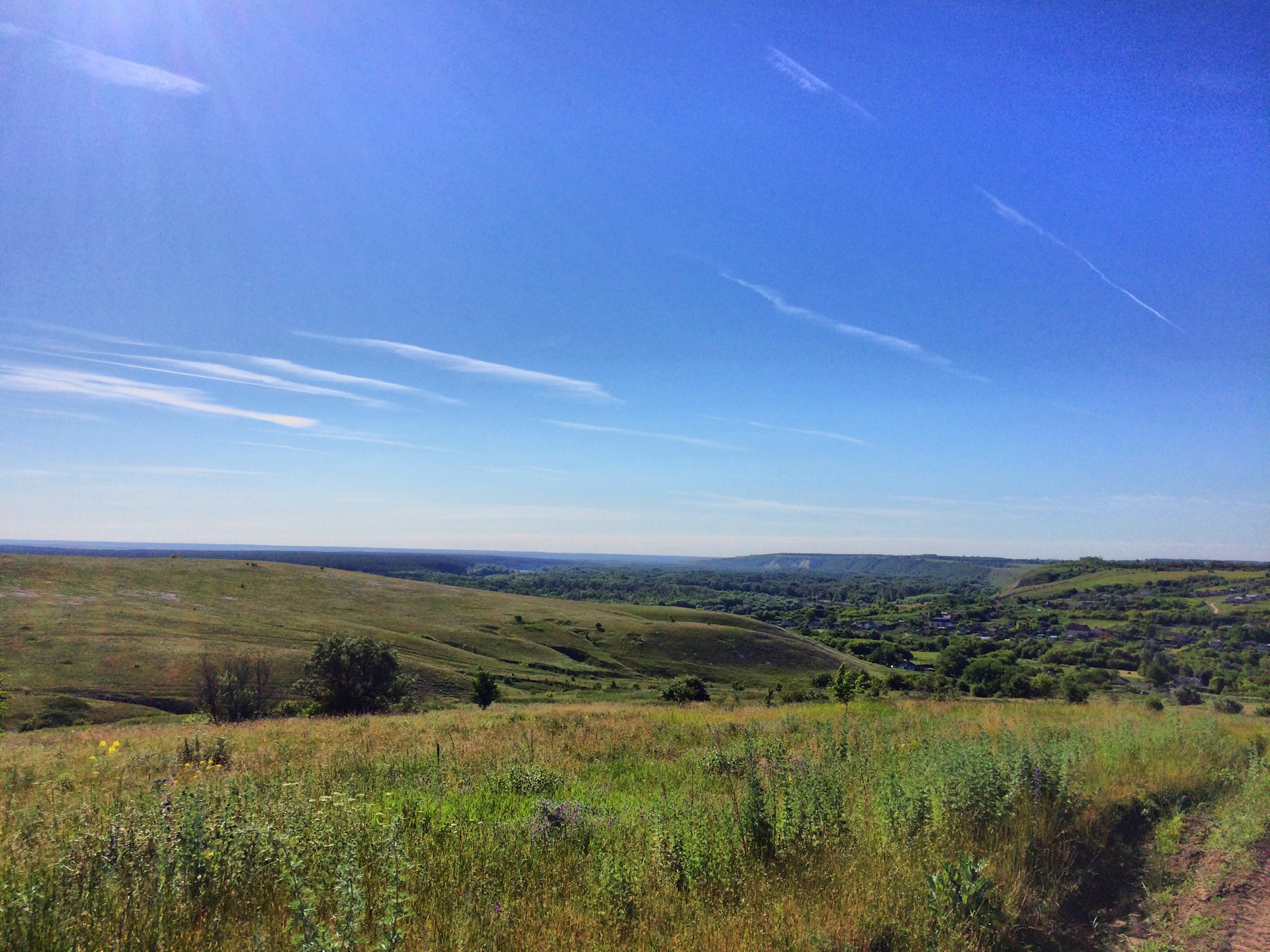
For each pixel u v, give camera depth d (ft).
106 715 149.69
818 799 18.33
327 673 127.34
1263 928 14.76
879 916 13.37
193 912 12.53
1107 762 26.23
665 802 19.85
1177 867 18.24
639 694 215.10
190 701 163.02
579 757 35.27
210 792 19.60
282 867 13.74
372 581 358.43
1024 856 17.02
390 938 10.68
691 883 14.80
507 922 12.57
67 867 13.67
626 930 12.77
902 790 19.38
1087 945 14.21
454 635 289.94
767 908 13.57
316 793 21.75
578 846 17.22
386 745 40.06
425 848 15.92
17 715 142.00
